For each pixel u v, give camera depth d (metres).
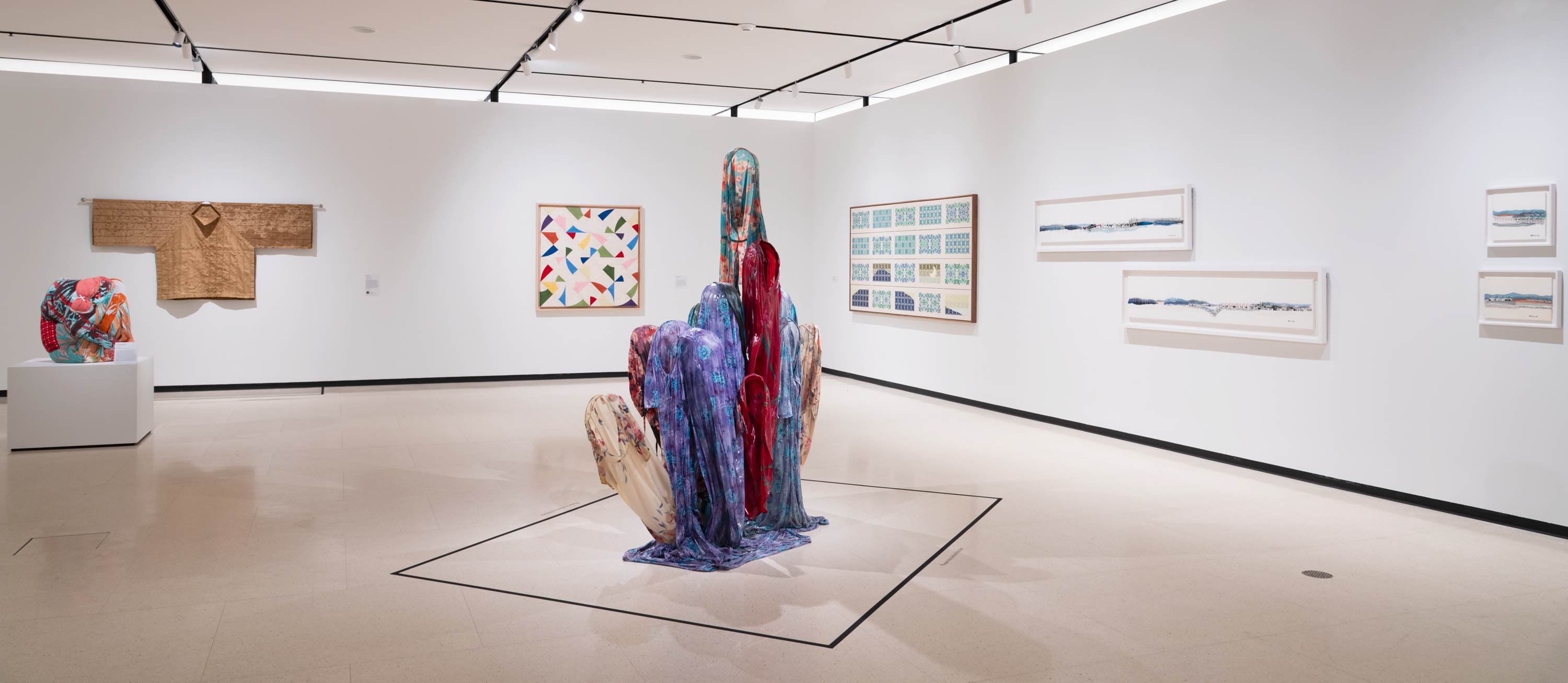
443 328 10.63
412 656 3.22
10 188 9.13
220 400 9.32
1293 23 5.95
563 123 10.92
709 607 3.72
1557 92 4.67
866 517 5.13
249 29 7.81
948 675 3.08
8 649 3.25
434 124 10.45
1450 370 5.19
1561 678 3.09
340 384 10.32
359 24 7.63
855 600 3.80
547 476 6.07
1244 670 3.14
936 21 7.46
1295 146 5.96
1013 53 8.54
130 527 4.80
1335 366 5.79
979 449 7.06
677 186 11.42
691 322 4.70
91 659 3.17
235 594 3.83
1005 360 8.66
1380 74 5.47
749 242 4.70
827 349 11.80
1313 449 5.94
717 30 7.75
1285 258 6.05
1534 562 4.34
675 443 4.27
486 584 3.98
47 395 6.75
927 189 9.66
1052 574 4.16
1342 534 4.81
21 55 8.81
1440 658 3.25
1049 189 8.00
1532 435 4.84
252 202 9.88
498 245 10.77
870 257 10.70
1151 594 3.89
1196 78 6.61
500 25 7.63
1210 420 6.63
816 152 11.91
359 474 6.11
